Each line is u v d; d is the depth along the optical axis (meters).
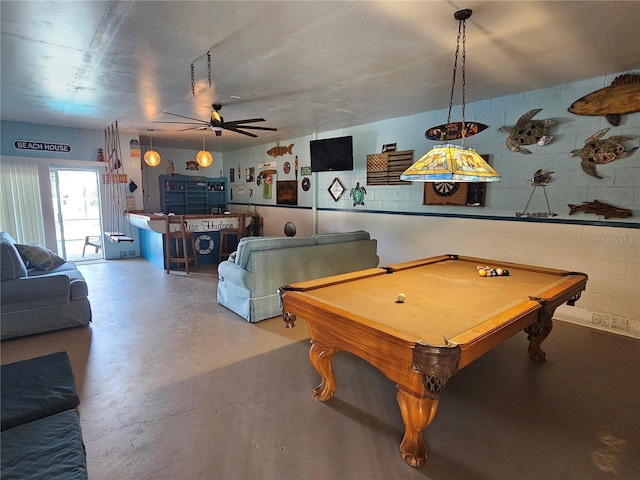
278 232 7.60
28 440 1.41
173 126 5.87
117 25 2.34
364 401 2.24
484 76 3.32
